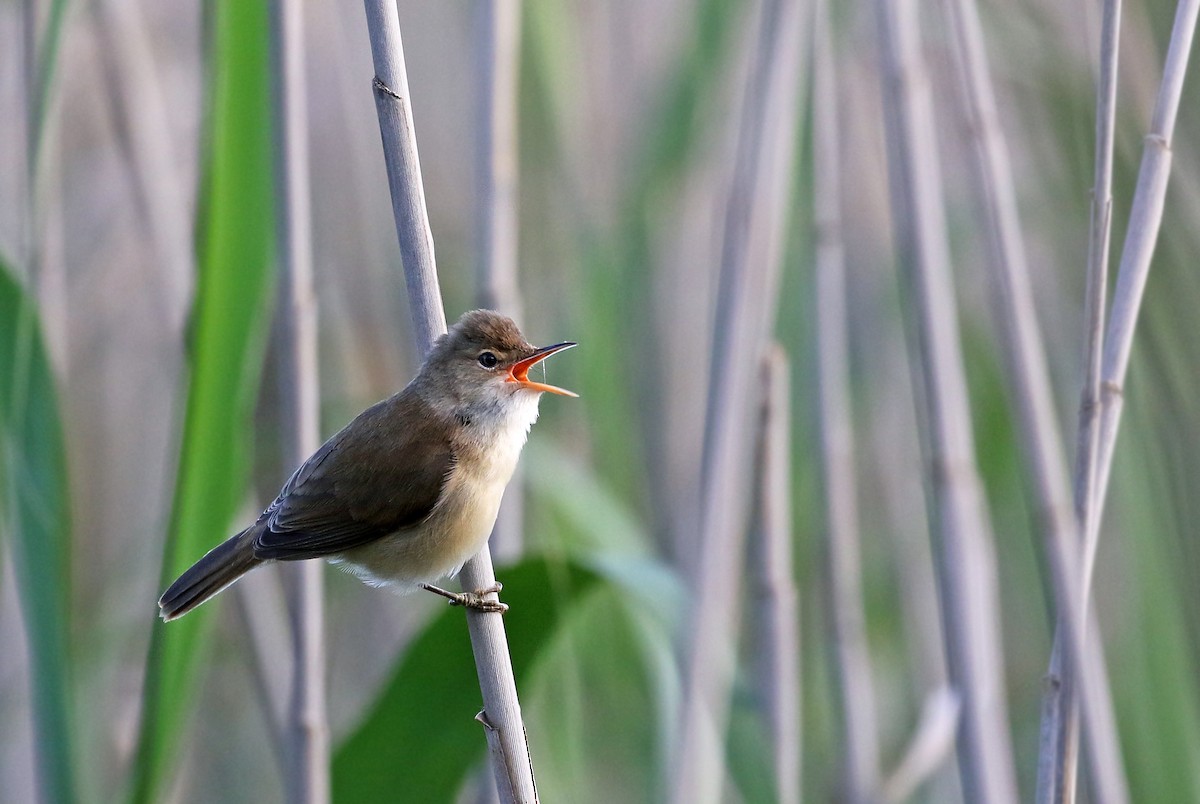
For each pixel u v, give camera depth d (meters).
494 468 7.69
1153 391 9.10
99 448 12.80
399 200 6.57
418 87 12.49
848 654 10.46
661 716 8.05
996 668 10.41
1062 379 11.56
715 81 10.79
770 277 9.23
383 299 11.97
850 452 11.03
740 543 11.55
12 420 6.98
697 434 12.45
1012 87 10.92
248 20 6.79
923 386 9.27
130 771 7.57
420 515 7.45
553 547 9.13
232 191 6.80
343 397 11.80
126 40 10.15
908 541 12.60
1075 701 6.76
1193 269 9.08
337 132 12.03
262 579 10.16
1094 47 9.55
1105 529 11.65
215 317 6.81
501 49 9.18
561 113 11.38
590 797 10.39
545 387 7.93
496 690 6.55
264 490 10.55
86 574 12.53
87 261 12.66
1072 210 10.12
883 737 12.77
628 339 11.38
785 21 9.17
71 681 7.14
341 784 7.26
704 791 8.58
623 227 11.24
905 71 8.91
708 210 12.74
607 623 10.39
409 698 7.16
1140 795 8.96
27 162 7.74
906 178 8.88
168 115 12.20
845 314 11.74
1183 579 9.13
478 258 9.22
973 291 12.12
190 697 7.15
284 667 10.14
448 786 7.24
